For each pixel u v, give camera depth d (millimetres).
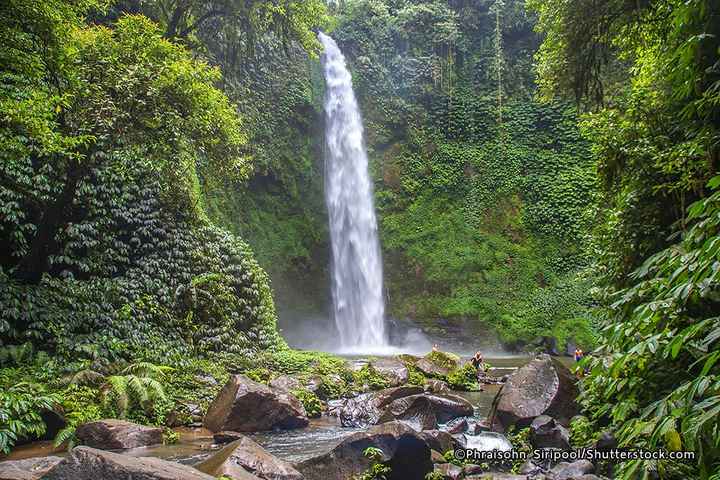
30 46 9180
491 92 30438
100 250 12734
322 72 27078
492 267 27203
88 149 10727
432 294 26750
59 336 10375
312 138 26156
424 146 29375
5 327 9695
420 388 10672
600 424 6938
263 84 24422
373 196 27984
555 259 27016
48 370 9297
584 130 9016
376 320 26391
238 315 14359
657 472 3871
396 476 5672
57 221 10828
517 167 29078
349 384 12719
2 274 10344
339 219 26266
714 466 3324
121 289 12289
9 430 6941
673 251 4004
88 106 9547
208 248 14602
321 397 11680
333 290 25203
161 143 10570
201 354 12883
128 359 11164
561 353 23906
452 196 28875
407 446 5676
